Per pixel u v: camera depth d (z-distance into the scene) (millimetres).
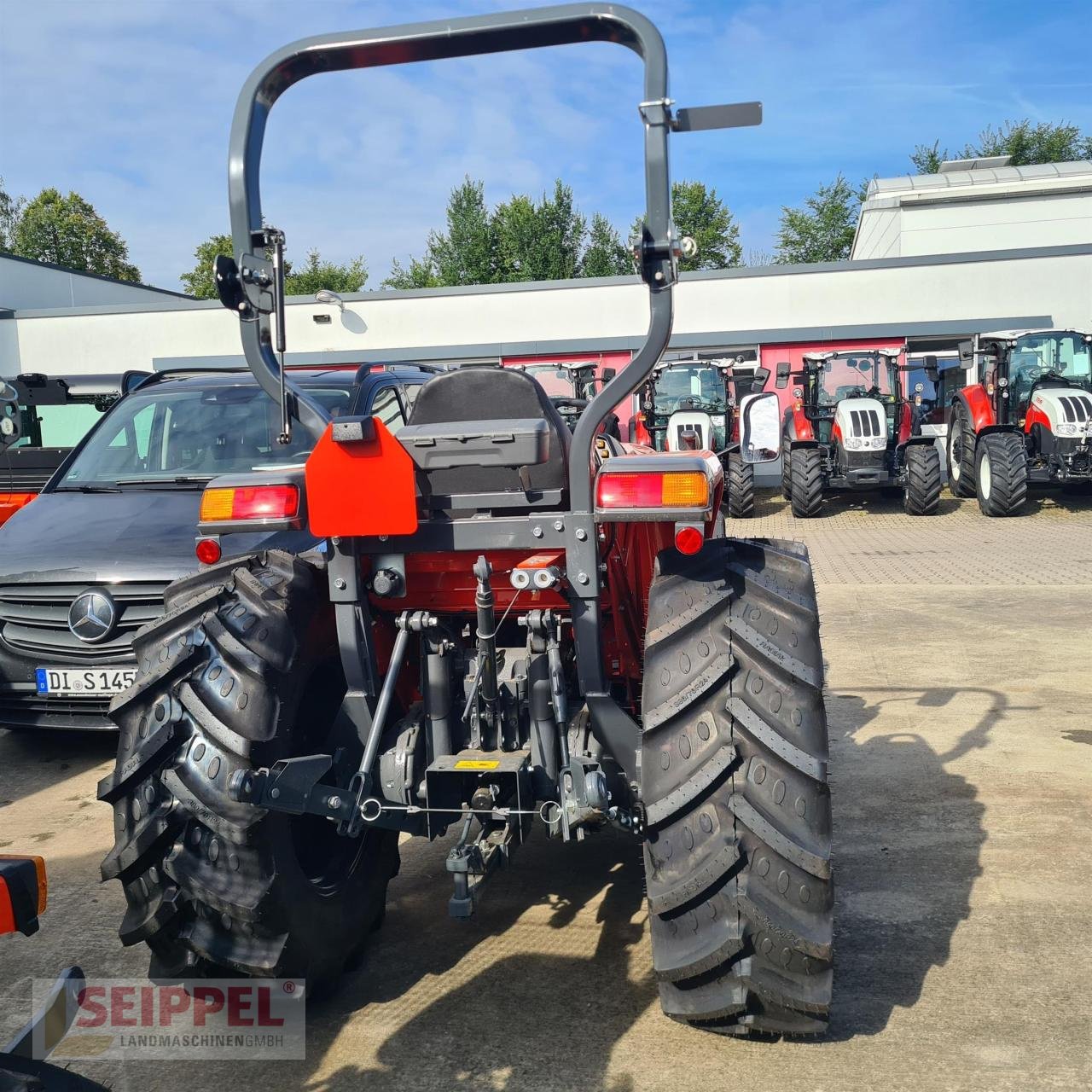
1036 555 10164
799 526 13602
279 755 2252
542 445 2254
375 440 2215
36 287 25406
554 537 2307
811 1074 2211
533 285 19578
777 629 2230
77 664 4426
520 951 2795
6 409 3561
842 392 14578
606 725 2371
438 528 2342
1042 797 3871
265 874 2193
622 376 2236
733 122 2129
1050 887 3117
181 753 2189
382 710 2352
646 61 2168
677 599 2293
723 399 14773
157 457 5273
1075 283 18562
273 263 2311
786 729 2156
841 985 2584
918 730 4738
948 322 18828
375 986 2633
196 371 6090
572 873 3305
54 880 3393
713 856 2111
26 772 4582
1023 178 23641
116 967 2797
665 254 2160
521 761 2354
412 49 2381
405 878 3312
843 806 3846
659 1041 2348
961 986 2568
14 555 4570
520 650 2564
